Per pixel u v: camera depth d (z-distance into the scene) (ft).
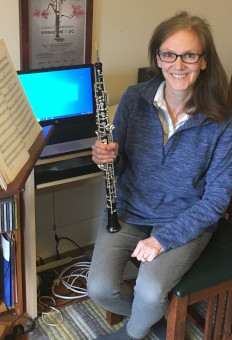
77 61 6.82
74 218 7.69
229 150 5.24
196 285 4.97
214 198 5.23
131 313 5.40
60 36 6.49
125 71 7.41
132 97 5.57
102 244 5.49
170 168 5.35
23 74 5.98
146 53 7.50
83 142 5.99
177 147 5.29
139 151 5.47
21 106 4.17
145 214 5.59
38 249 7.48
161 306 4.97
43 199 7.20
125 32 7.14
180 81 5.03
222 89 5.26
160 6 7.30
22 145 3.82
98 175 5.75
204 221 5.16
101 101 5.08
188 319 6.29
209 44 5.02
